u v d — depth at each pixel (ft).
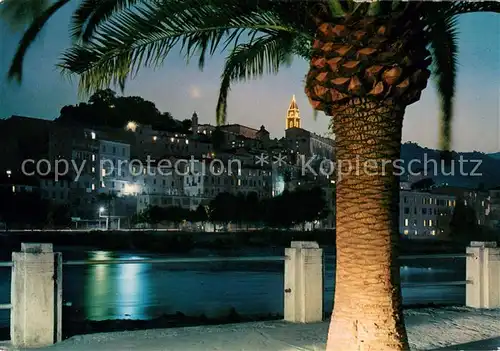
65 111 423.23
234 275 142.00
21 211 328.08
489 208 494.18
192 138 504.84
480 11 20.89
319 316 30.12
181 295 97.25
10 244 281.95
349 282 18.31
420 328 29.01
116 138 428.15
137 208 415.23
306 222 380.78
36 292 23.97
